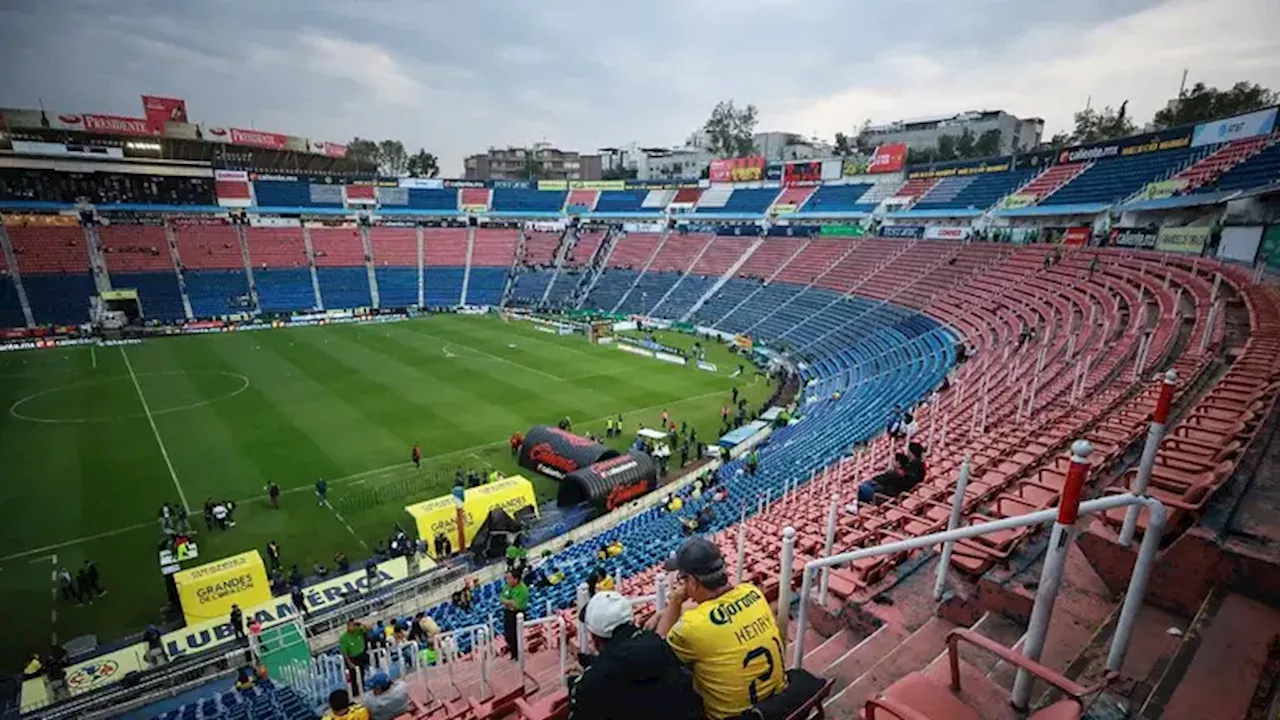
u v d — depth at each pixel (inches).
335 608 884.0
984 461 508.4
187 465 1316.4
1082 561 291.7
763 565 429.1
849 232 2984.7
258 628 815.1
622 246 3732.8
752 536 598.9
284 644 805.9
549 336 2696.9
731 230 3452.3
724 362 2297.0
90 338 2490.2
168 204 3272.6
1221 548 227.1
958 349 1605.6
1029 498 368.8
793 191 3521.2
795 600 351.6
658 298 3201.3
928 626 275.4
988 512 360.8
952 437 751.1
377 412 1649.9
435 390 1851.6
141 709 716.7
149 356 2213.3
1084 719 179.2
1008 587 265.1
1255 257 1258.0
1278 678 187.8
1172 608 241.0
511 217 4079.7
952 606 278.2
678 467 1389.0
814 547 459.8
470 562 1008.9
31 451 1371.8
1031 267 1961.1
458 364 2164.1
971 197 2709.2
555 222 4067.4
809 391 1879.9
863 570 331.0
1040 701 196.1
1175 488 297.0
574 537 1084.5
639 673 152.0
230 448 1403.8
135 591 921.5
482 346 2463.1
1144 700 185.9
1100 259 1729.8
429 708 432.5
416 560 989.2
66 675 757.9
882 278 2568.9
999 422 757.9
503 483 1119.6
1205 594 232.5
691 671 171.6
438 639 641.6
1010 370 1126.4
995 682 204.1
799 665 252.5
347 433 1503.4
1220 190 1664.6
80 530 1069.8
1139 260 1587.1
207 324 2760.8
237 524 1102.4
